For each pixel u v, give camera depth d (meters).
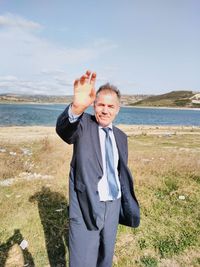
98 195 2.76
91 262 2.90
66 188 7.00
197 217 5.47
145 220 5.34
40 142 16.17
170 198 6.38
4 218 5.39
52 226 5.13
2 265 4.11
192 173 8.12
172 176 7.96
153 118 81.38
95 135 2.79
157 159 10.09
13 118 58.00
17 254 4.37
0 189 6.91
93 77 2.51
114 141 2.96
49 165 9.38
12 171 8.36
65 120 2.59
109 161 2.86
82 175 2.70
